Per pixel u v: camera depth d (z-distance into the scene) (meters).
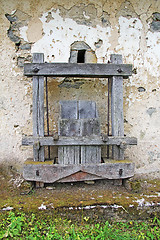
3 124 2.81
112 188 2.53
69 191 2.43
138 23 2.93
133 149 2.94
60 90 2.84
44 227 2.02
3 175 2.76
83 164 2.41
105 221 2.13
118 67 2.49
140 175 2.94
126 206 2.15
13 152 2.82
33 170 2.36
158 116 2.98
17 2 2.77
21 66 2.81
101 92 2.89
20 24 2.78
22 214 2.03
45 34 2.80
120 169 2.44
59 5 2.81
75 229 2.04
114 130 2.53
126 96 2.92
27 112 2.83
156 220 2.18
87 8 2.85
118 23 2.90
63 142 2.37
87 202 2.15
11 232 1.91
